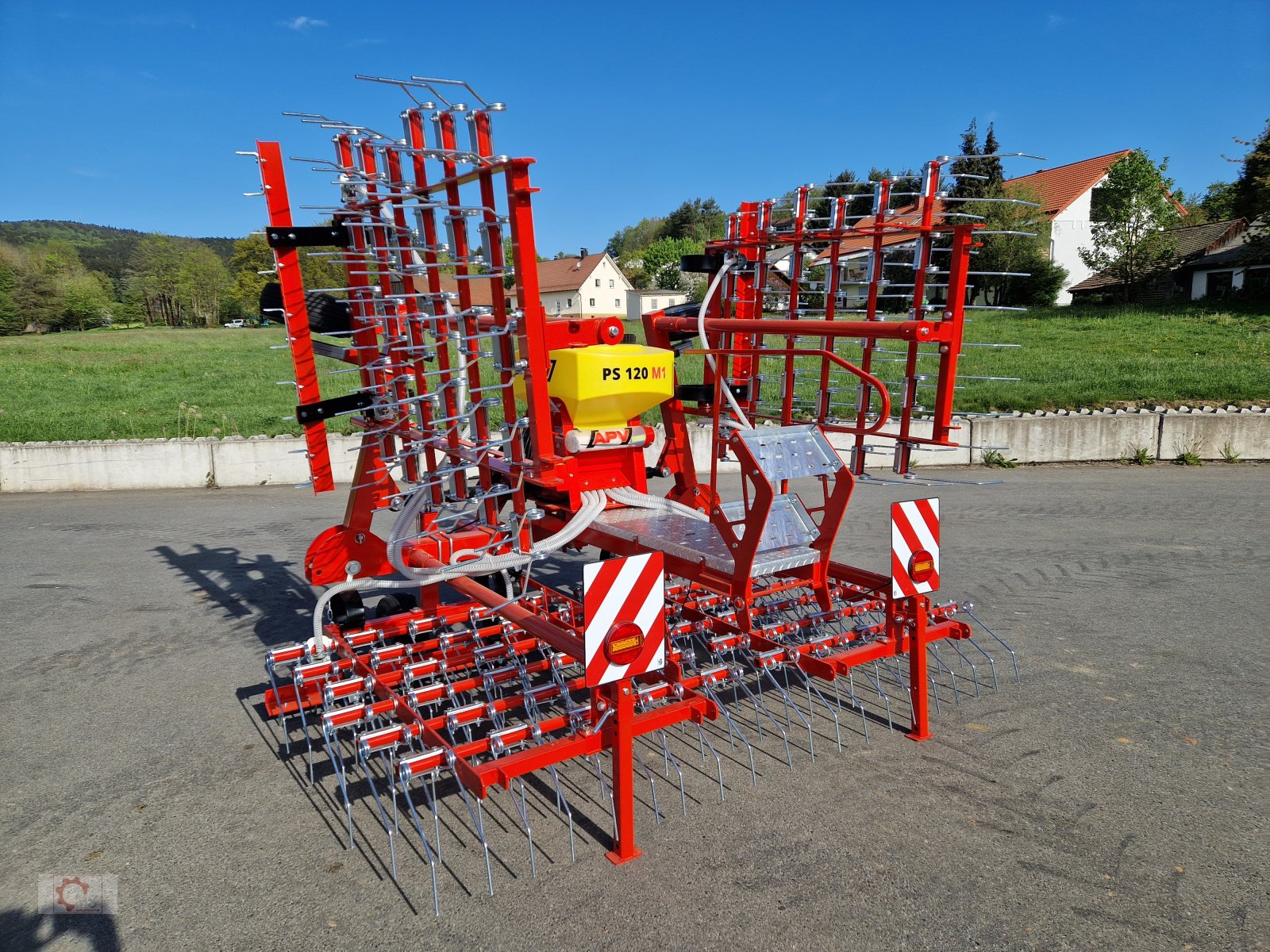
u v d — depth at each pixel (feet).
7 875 10.58
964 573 23.03
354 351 16.08
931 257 15.99
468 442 15.23
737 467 39.04
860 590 16.40
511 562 13.93
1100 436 40.19
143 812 12.00
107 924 9.61
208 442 38.09
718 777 12.60
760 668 14.07
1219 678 15.96
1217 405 42.50
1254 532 27.04
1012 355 58.59
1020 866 10.37
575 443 16.14
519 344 13.11
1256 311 74.08
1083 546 25.68
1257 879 10.05
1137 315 77.36
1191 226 119.75
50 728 14.65
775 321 15.67
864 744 13.65
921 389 45.88
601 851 10.85
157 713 15.24
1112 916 9.46
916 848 10.77
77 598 22.09
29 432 43.42
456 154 11.68
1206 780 12.34
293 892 10.16
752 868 10.41
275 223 13.57
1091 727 14.08
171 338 132.16
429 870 10.52
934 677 16.35
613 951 9.00
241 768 13.25
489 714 11.91
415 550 15.90
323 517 31.81
